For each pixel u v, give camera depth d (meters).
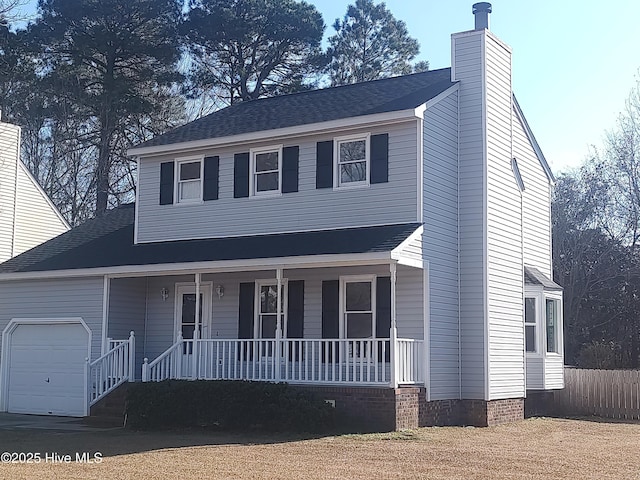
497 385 21.25
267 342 19.75
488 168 21.61
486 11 23.12
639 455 15.43
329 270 21.05
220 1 42.62
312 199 21.36
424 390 19.27
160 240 23.77
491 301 21.20
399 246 18.27
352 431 17.75
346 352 18.70
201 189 23.31
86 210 44.91
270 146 22.25
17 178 29.86
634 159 42.44
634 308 42.25
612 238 42.97
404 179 20.08
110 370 21.53
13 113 41.47
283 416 17.61
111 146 43.97
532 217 25.83
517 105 24.80
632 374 25.25
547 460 14.28
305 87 43.91
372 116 20.31
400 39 47.59
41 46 40.28
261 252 20.06
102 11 40.12
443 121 21.17
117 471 12.29
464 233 21.45
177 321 23.33
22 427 19.34
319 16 43.81
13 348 24.28
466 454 14.80
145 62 42.12
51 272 23.25
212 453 14.48
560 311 26.16
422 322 19.77
